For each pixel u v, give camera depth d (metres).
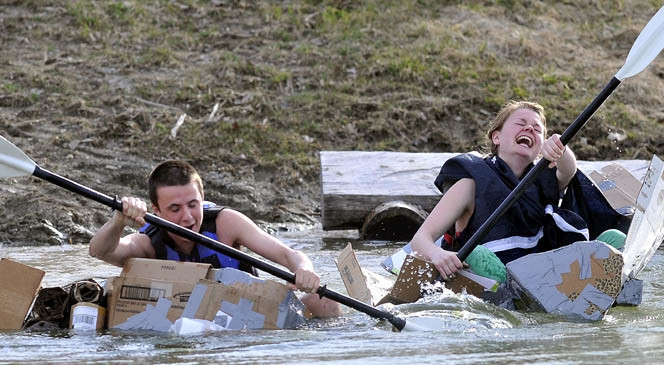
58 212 30.67
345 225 30.67
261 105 39.00
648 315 17.62
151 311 16.05
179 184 17.03
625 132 39.50
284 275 16.55
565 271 17.14
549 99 41.16
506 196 18.78
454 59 43.03
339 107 39.53
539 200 19.12
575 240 18.77
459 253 18.00
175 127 36.97
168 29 44.69
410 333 15.81
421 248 18.42
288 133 37.88
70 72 40.38
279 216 33.19
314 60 42.62
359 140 37.97
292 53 43.28
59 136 35.72
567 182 19.50
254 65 41.97
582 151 38.34
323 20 45.94
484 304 17.47
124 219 16.44
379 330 16.06
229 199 33.91
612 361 13.45
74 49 42.25
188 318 15.90
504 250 18.73
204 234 17.58
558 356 13.83
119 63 41.38
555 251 17.27
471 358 13.75
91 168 34.16
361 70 42.09
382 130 38.28
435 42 44.34
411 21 46.62
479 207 18.81
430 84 41.34
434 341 15.09
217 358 13.88
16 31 43.31
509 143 19.31
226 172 35.28
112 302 16.23
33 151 34.78
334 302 17.55
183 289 16.08
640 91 42.62
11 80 39.34
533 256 17.33
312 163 36.34
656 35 18.61
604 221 19.81
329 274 22.92
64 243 29.23
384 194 30.44
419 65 42.22
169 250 17.47
